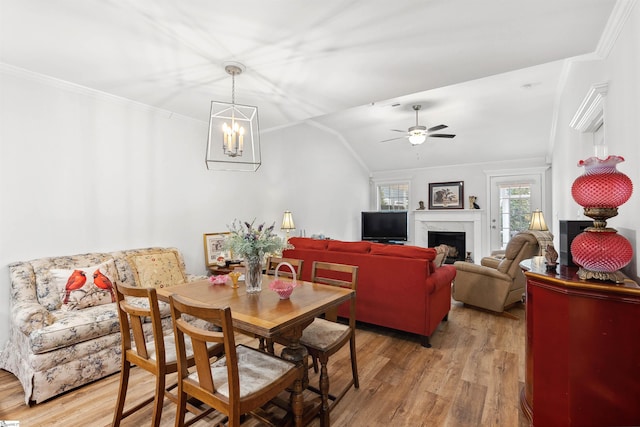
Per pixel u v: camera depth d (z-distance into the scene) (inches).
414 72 105.9
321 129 245.4
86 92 119.9
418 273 113.3
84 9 72.8
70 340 83.6
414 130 184.5
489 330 128.6
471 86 163.6
